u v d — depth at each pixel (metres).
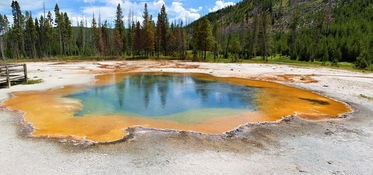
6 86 21.39
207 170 7.65
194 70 38.03
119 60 58.56
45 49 76.44
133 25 77.75
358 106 16.27
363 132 11.20
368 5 94.81
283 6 131.38
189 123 12.52
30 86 21.95
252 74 33.12
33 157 8.37
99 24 75.25
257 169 7.76
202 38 58.34
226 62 54.31
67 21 75.69
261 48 72.38
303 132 11.19
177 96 19.34
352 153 8.97
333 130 11.47
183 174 7.41
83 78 28.27
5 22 74.81
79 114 13.87
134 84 25.06
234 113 14.52
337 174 7.52
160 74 33.62
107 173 7.42
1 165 7.80
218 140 10.12
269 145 9.66
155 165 7.93
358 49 58.66
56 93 19.47
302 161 8.33
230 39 90.38
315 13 107.19
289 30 104.56
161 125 12.12
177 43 71.62
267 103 17.12
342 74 32.81
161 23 67.19
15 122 12.09
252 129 11.58
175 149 9.15
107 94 19.75
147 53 67.38
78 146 9.32
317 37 71.44
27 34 74.44
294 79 28.55
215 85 24.73
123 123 12.33
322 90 21.89
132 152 8.84
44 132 10.80
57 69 36.81
